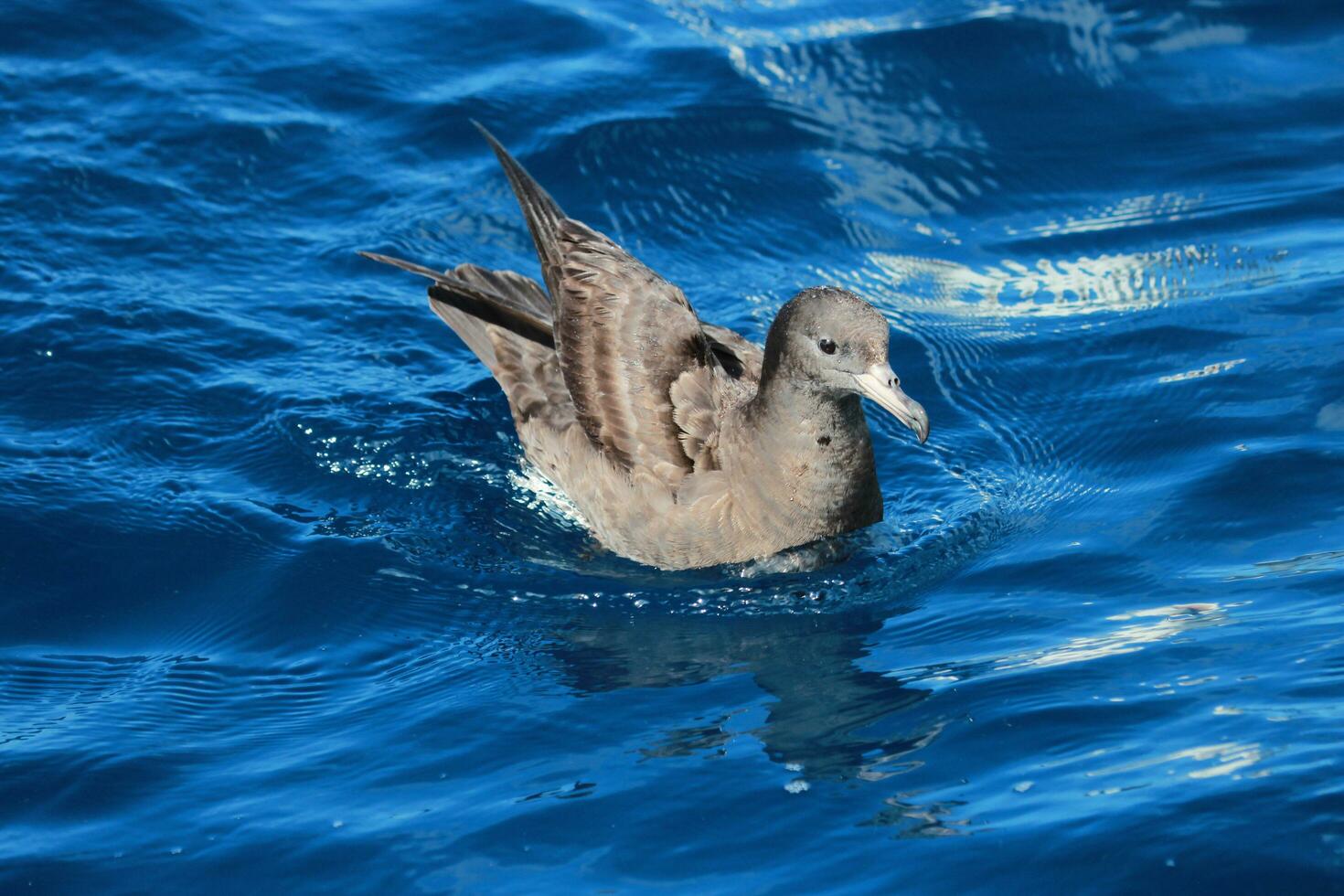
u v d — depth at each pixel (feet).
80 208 46.03
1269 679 27.48
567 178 48.91
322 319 43.29
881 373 32.60
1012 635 30.78
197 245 45.42
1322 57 53.62
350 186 48.19
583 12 56.49
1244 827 23.38
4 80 50.34
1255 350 40.45
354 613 33.12
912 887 23.24
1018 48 53.93
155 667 31.32
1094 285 44.60
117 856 25.46
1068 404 39.63
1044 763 25.96
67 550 34.65
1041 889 22.88
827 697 29.19
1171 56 53.78
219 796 26.96
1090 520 35.01
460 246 46.34
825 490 34.58
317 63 52.75
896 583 33.78
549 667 31.14
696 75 53.06
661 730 28.48
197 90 50.93
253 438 38.88
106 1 53.72
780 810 25.53
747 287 45.11
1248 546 32.94
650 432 35.73
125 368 40.57
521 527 36.96
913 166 49.80
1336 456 35.65
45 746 28.45
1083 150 50.31
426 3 56.54
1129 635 29.89
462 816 25.96
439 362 42.39
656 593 34.30
